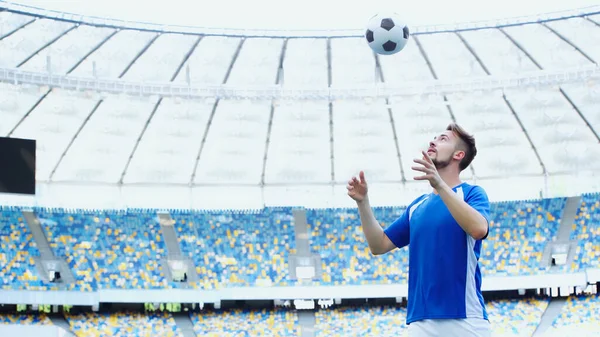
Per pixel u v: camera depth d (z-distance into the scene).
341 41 31.36
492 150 39.31
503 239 41.88
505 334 38.81
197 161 39.91
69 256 39.53
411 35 30.77
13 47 29.61
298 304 41.94
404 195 41.34
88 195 40.25
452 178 5.06
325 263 41.59
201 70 33.09
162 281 39.91
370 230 5.33
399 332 39.97
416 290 4.86
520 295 42.28
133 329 39.72
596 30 30.05
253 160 40.25
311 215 42.94
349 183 5.35
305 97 34.69
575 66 32.50
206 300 39.84
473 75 33.62
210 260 41.09
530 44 31.27
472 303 4.71
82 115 35.09
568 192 40.94
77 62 31.38
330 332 40.22
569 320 39.41
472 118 37.12
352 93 34.69
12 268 38.22
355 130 38.09
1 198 38.72
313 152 39.78
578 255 40.59
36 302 37.66
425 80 34.06
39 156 37.41
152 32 30.06
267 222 42.59
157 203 41.19
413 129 37.91
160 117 36.16
